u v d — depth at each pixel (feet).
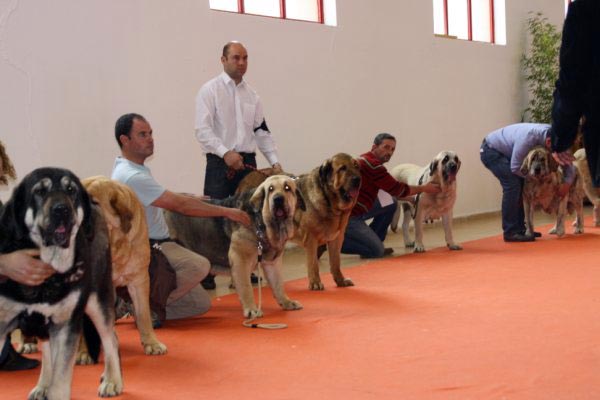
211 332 15.57
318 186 20.01
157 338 15.19
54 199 9.41
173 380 12.03
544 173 27.81
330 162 19.90
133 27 24.54
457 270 22.62
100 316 11.00
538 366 12.07
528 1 45.19
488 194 42.39
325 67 31.65
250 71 28.40
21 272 9.43
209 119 21.93
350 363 12.67
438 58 38.29
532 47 45.14
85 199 10.08
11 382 12.28
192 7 26.32
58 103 22.52
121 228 13.24
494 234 32.53
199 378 12.10
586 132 10.03
